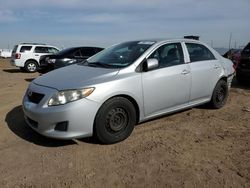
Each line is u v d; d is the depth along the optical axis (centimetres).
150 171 410
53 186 375
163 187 373
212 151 473
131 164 429
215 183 382
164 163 432
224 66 699
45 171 411
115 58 569
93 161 438
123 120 505
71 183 381
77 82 476
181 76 586
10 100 833
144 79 525
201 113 671
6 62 2950
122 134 504
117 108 493
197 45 654
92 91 465
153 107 548
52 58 1288
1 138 527
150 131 555
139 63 532
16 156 457
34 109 474
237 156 457
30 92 511
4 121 621
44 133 469
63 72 546
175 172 407
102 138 484
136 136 531
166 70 562
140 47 572
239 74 1041
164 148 482
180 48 611
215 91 682
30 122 504
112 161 438
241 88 1003
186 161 438
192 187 373
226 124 603
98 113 474
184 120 620
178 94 588
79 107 455
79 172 407
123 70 515
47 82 502
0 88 1078
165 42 589
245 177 396
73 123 455
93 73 509
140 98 522
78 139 512
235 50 1586
